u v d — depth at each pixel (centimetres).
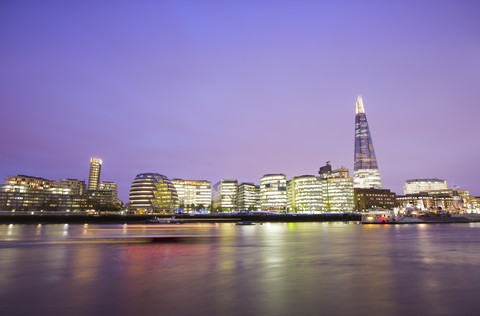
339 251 3516
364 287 1706
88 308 1332
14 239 5344
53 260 2731
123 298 1483
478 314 1249
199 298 1478
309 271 2205
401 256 3073
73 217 17475
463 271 2216
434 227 11769
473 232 8006
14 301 1439
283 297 1499
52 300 1455
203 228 11194
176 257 2938
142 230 9306
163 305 1370
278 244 4466
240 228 11294
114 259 2795
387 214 18000
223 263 2564
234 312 1269
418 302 1416
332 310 1295
